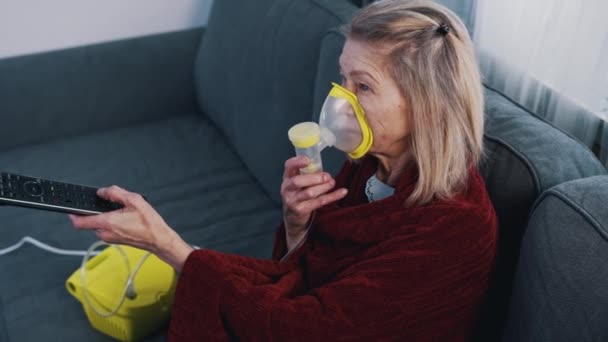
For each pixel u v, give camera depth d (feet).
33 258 5.23
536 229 2.93
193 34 7.02
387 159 3.50
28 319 4.65
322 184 3.33
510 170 3.36
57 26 6.82
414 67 2.99
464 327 3.27
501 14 4.43
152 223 3.32
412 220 3.17
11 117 6.51
